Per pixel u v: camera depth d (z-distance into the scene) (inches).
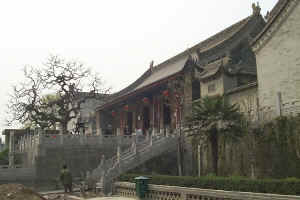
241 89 1109.1
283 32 957.8
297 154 781.9
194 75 1386.6
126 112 2106.3
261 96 1011.9
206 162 1069.1
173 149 1167.6
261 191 521.0
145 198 753.6
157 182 777.6
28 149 1384.1
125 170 1034.1
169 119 1704.0
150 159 1107.3
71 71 1830.7
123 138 1385.3
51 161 1226.0
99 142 1332.4
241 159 945.5
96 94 1926.7
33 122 1883.6
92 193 953.5
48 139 1239.5
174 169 1144.8
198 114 858.8
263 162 873.5
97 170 1093.8
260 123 926.4
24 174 1166.3
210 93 1263.5
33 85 1771.7
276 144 845.2
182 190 642.8
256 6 1567.4
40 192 1080.8
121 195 897.5
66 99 1812.3
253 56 1475.1
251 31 1525.6
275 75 969.5
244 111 1081.4
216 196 558.9
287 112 853.8
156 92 1764.3
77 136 1296.8
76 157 1273.4
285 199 454.0
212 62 1515.7
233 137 856.9
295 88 904.9
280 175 813.9
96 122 2337.6
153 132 1421.0
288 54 936.3
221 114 836.6
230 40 1475.1
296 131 796.0
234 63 1423.5
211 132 835.4
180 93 1386.6
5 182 1132.5
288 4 938.7
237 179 575.2
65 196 940.0
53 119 1761.8
